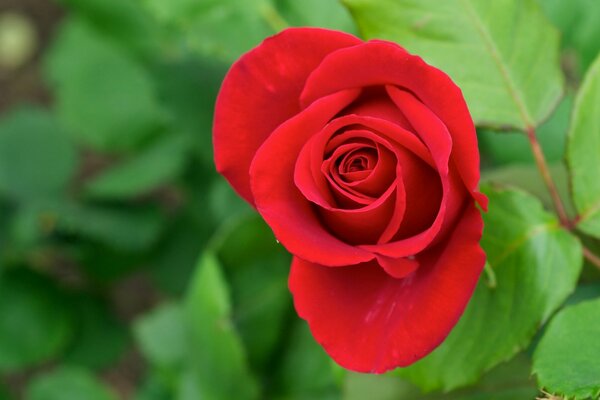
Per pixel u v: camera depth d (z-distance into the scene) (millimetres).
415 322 487
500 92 552
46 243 1031
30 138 1072
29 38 1733
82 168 1573
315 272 500
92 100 1075
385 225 490
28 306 1017
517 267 536
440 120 478
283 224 484
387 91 491
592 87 537
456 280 485
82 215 979
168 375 873
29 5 1754
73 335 1062
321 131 488
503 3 547
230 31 685
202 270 736
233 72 501
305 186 487
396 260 486
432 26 550
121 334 1092
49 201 998
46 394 960
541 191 596
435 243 494
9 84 1724
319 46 498
